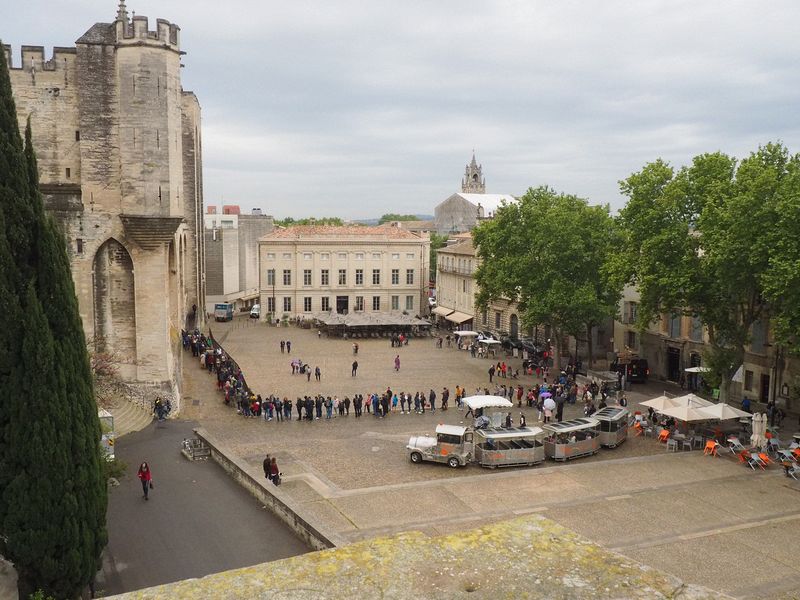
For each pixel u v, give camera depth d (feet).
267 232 440.45
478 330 306.35
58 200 142.00
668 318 198.39
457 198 618.03
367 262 345.31
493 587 16.78
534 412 159.12
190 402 162.09
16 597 57.77
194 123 258.78
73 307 62.13
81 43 139.85
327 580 17.12
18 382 58.08
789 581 71.46
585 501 96.37
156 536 76.07
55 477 58.85
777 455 117.70
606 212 205.98
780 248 119.85
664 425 139.95
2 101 59.62
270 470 101.71
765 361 163.22
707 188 145.48
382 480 106.52
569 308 191.93
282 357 232.12
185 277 255.29
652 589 16.72
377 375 202.39
